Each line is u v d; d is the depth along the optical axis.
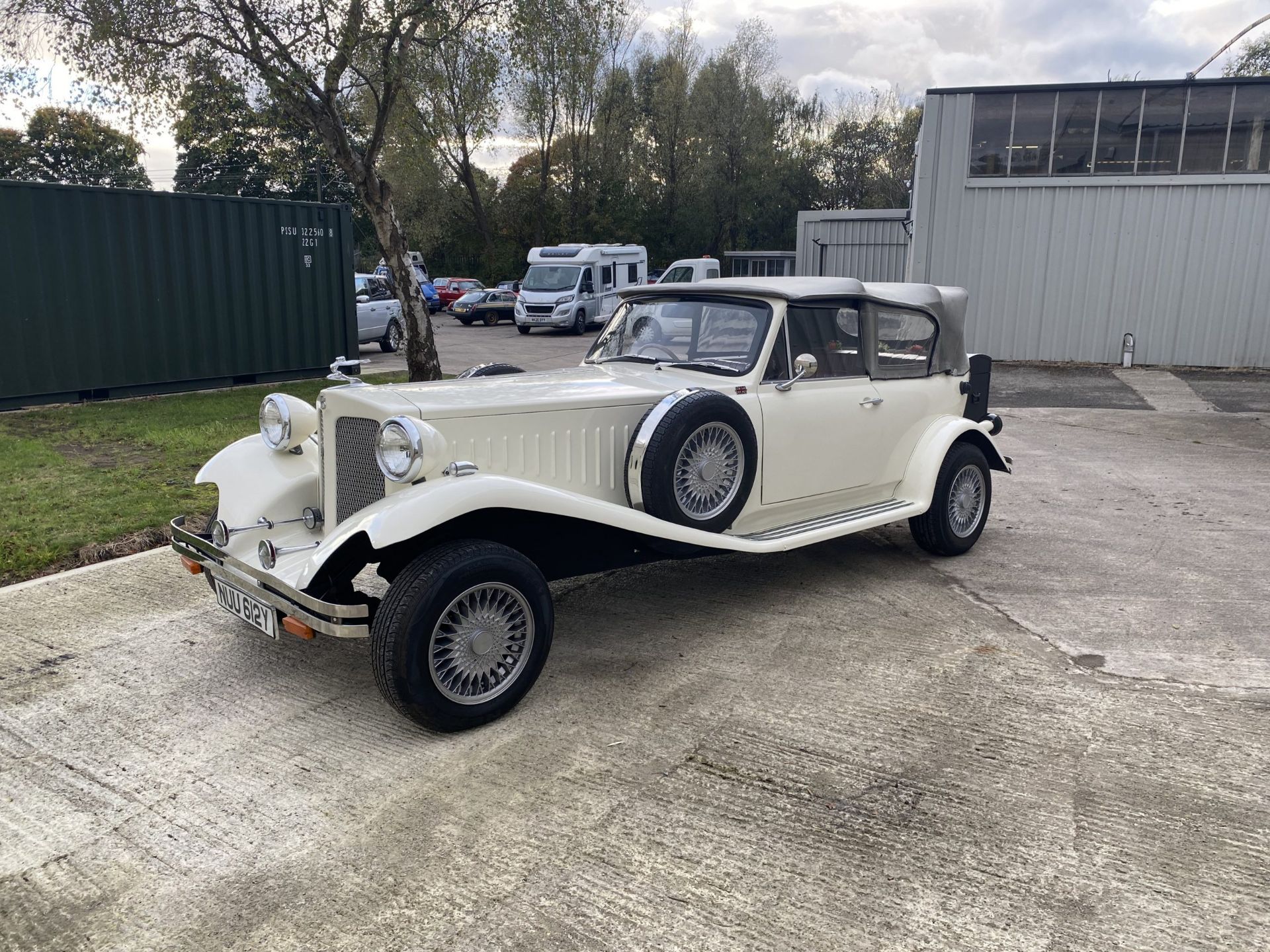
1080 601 5.13
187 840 2.95
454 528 3.89
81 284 11.22
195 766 3.41
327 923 2.56
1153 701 3.88
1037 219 16.30
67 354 11.20
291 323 13.82
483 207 43.56
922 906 2.61
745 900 2.64
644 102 43.09
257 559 4.07
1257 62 37.44
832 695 3.96
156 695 3.99
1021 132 16.06
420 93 11.77
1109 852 2.85
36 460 8.11
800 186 46.25
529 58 11.88
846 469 5.26
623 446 4.46
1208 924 2.53
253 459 4.46
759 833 2.96
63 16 10.08
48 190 10.77
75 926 2.56
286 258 13.60
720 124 41.91
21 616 4.87
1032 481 8.22
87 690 4.04
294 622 3.52
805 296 4.81
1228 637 4.59
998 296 16.80
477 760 3.43
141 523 6.22
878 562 5.89
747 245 45.84
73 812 3.12
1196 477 8.37
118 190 11.43
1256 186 15.09
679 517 4.28
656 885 2.70
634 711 3.82
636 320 5.43
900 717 3.75
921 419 5.75
